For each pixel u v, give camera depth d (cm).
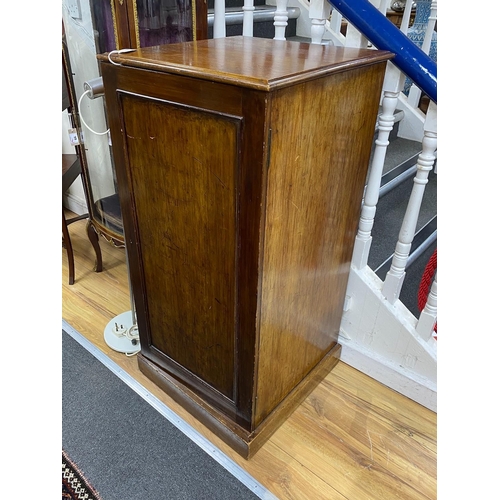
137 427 134
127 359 159
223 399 126
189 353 129
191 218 103
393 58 112
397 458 129
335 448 131
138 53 99
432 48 231
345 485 121
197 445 129
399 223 176
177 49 106
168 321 130
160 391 147
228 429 127
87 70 154
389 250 163
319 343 145
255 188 85
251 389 115
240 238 94
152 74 90
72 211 260
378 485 121
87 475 120
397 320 143
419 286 156
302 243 108
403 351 146
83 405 141
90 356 160
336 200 116
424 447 132
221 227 97
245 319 105
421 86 112
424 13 224
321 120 94
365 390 151
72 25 147
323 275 127
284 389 133
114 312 182
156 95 92
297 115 85
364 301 149
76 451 126
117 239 180
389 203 178
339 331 160
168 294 124
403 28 199
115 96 101
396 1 272
